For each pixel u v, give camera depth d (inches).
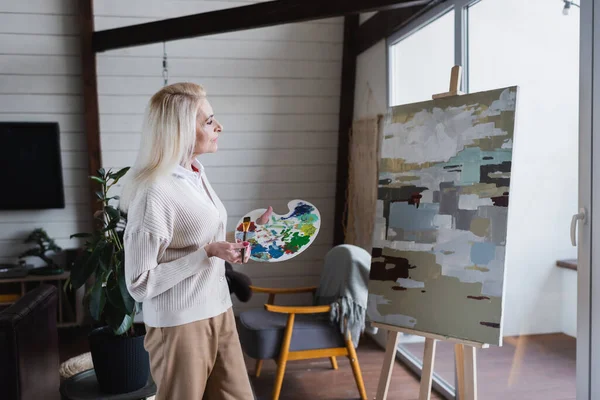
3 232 173.6
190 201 68.3
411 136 95.7
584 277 80.4
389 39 149.7
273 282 186.5
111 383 96.1
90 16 163.6
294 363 143.5
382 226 97.4
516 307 98.2
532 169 92.6
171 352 68.0
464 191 86.4
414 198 93.4
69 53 169.6
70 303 173.2
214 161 179.6
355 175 172.4
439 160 90.7
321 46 181.6
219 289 72.3
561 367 87.2
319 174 185.9
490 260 82.2
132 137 173.6
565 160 84.7
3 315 82.3
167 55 173.6
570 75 83.0
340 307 117.2
